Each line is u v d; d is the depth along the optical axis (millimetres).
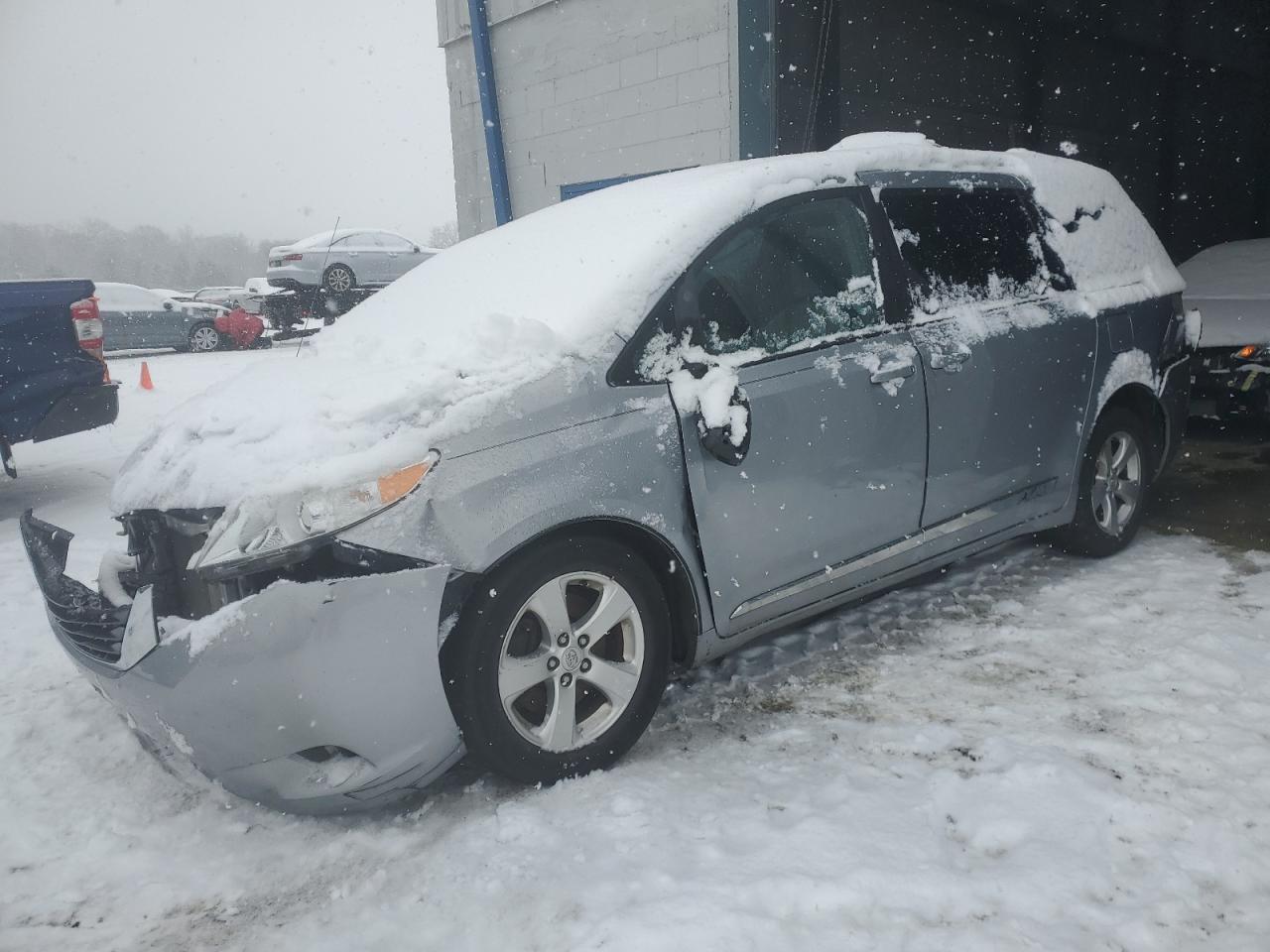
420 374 2465
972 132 9539
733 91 7578
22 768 2828
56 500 6680
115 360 19453
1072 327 3633
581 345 2549
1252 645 3096
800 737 2705
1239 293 6109
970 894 1970
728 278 2814
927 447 3133
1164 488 5195
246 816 2506
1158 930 1851
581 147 8961
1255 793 2281
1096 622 3387
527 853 2207
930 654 3225
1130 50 11703
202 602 2324
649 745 2717
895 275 3170
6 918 2150
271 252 19688
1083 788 2324
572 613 2629
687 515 2629
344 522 2164
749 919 1904
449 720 2311
